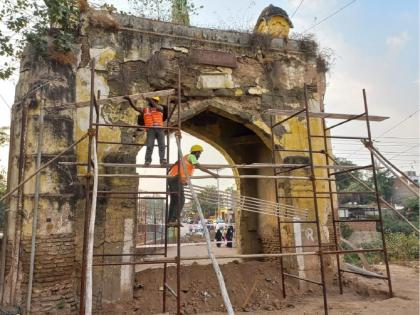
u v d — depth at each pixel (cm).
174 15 1138
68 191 698
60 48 733
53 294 655
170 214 673
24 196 675
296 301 763
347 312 657
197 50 854
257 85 899
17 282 648
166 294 734
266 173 992
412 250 1445
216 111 880
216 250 1838
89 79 764
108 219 712
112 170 737
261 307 734
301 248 849
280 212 813
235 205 724
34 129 696
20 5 726
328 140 949
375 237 2162
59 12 720
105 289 686
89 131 565
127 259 712
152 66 809
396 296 755
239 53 903
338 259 837
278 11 977
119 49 798
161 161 652
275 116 898
